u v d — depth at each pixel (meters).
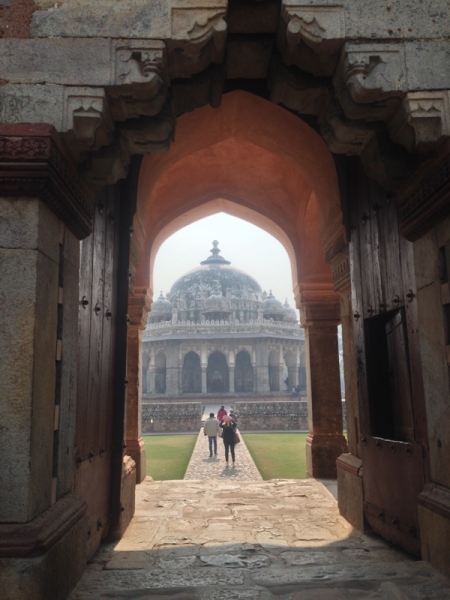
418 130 3.09
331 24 3.10
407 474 3.88
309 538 4.57
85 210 3.52
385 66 3.10
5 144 2.79
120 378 4.87
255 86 5.18
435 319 3.38
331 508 5.95
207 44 3.19
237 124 6.10
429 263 3.46
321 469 8.14
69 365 3.35
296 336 38.66
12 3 3.09
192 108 3.89
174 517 5.52
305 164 6.04
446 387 3.23
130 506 5.35
